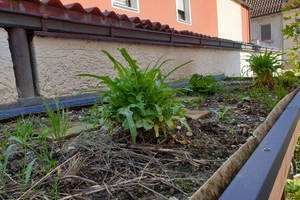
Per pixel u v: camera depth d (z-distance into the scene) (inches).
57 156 59.0
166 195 41.4
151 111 60.1
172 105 66.8
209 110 109.5
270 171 37.7
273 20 747.4
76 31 136.2
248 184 33.3
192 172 49.7
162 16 291.9
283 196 56.4
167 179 46.4
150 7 271.1
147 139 65.1
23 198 40.8
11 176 50.2
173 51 220.8
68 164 53.1
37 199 40.8
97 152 58.9
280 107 88.2
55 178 45.4
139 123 58.3
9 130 87.7
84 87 144.7
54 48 128.4
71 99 135.9
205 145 64.1
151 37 189.8
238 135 73.6
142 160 55.9
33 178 48.6
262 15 749.9
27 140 73.2
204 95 160.2
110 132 67.5
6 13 107.0
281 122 67.6
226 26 463.8
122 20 169.6
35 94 124.7
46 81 125.2
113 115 63.3
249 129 78.5
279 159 45.4
